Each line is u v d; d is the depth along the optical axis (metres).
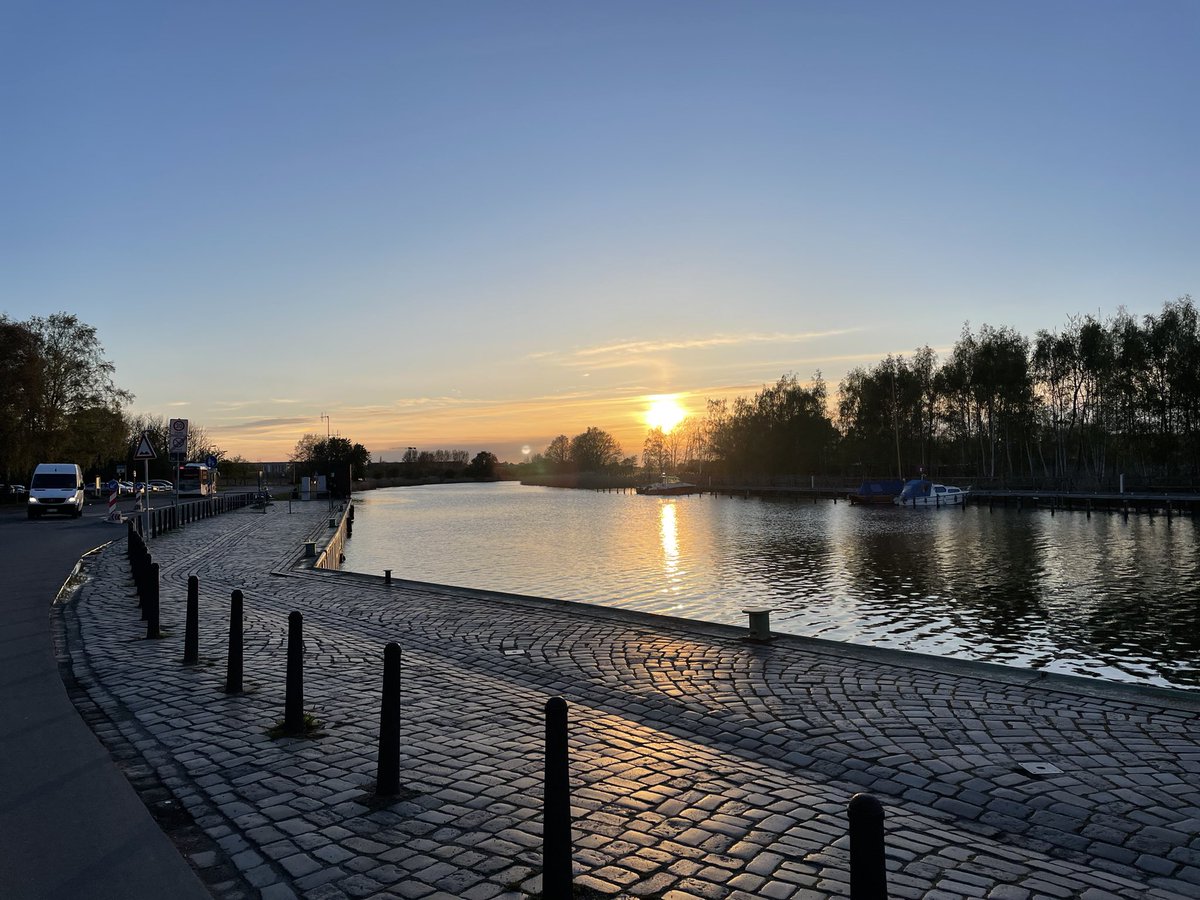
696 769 6.17
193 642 9.77
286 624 12.85
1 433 49.91
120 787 5.55
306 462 97.19
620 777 5.95
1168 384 63.69
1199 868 4.59
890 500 77.69
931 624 22.75
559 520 68.94
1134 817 5.32
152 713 7.51
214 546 27.22
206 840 4.79
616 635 11.98
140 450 25.56
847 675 9.34
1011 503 70.44
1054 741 6.89
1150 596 26.91
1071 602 26.00
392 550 44.38
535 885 4.23
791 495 101.75
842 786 5.89
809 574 32.72
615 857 4.57
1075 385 76.44
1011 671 9.41
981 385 80.81
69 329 60.00
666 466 174.50
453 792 5.59
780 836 4.89
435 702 8.19
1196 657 18.98
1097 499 63.56
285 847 4.68
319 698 8.15
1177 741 6.86
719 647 11.02
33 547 23.53
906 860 4.63
